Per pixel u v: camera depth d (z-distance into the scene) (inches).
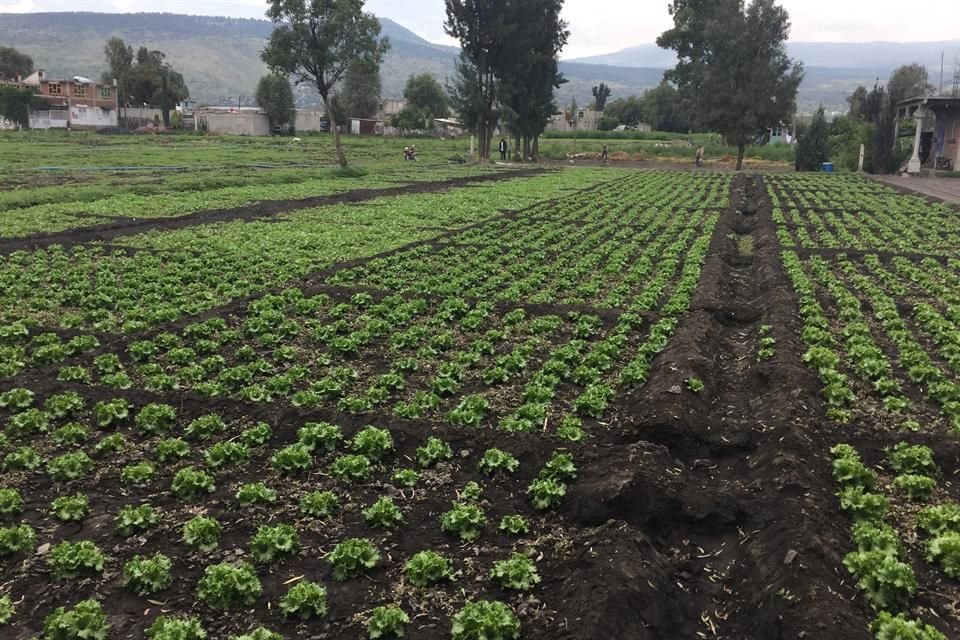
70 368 467.8
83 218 1059.9
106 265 772.6
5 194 1198.9
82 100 4771.2
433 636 252.5
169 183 1465.3
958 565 285.9
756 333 589.9
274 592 273.1
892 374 494.6
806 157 2657.5
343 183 1691.7
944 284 759.1
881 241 1035.9
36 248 853.2
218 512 324.2
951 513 312.7
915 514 330.0
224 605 262.8
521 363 493.7
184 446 373.7
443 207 1306.6
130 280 708.0
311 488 345.7
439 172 2108.8
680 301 649.0
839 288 707.4
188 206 1205.1
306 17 1824.6
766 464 357.4
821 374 474.0
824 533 293.4
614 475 335.6
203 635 246.5
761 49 2497.5
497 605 254.4
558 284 733.9
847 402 441.7
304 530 312.2
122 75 5344.5
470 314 606.2
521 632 252.4
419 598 271.6
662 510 322.7
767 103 2490.2
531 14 2519.7
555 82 2827.3
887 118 2438.5
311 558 294.0
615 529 297.9
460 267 791.7
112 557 290.0
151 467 353.1
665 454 371.6
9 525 311.9
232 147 3048.7
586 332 569.9
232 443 371.2
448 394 456.4
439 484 350.6
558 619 255.9
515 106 2716.5
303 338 562.9
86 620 244.1
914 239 1037.8
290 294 664.4
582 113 5019.7
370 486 347.3
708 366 484.1
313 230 1031.0
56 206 1159.6
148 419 398.6
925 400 455.2
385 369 498.9
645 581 268.5
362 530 313.7
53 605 263.3
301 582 270.1
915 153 2308.1
